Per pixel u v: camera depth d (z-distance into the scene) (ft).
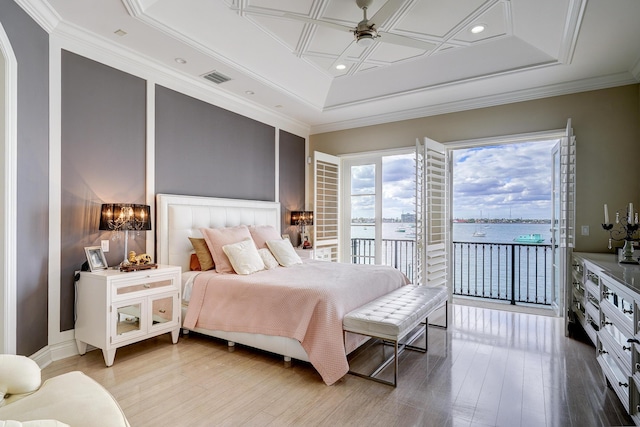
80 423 4.12
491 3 9.34
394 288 11.76
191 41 10.07
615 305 7.38
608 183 12.37
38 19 8.32
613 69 11.78
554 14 9.27
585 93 12.80
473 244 18.47
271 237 13.93
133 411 6.70
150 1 8.53
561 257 13.01
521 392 7.58
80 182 9.54
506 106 14.30
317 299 8.45
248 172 15.65
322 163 17.75
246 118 15.57
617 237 12.17
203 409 6.81
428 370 8.72
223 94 14.05
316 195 17.44
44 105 8.67
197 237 12.32
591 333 9.38
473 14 9.83
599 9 8.24
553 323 12.69
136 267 9.43
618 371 7.07
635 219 11.30
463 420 6.51
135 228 9.67
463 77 13.00
